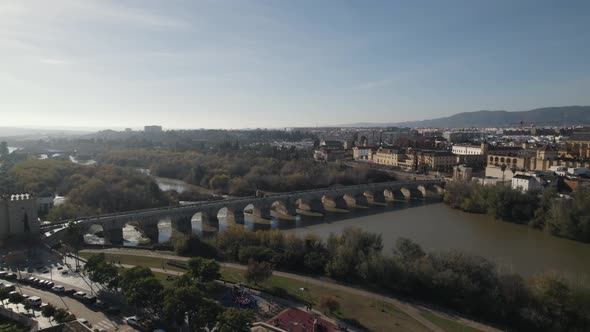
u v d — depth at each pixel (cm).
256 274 17288
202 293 14000
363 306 15850
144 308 14650
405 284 17238
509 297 15362
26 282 16912
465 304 15988
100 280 15975
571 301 14875
